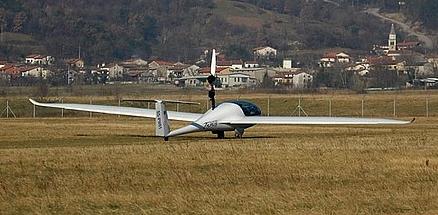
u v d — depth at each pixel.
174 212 77.88
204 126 165.62
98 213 77.69
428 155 122.19
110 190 89.62
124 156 121.00
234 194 86.69
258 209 78.88
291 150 130.25
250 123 169.50
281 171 103.81
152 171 104.19
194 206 80.38
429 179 97.12
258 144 143.50
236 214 76.81
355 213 77.25
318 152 126.81
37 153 126.44
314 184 93.62
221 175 100.38
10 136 176.50
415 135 171.88
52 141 162.88
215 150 130.25
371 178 98.00
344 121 171.50
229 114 170.12
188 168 107.12
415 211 78.31
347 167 107.50
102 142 159.00
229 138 170.50
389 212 77.88
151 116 184.50
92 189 90.25
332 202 82.25
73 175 100.75
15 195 86.25
